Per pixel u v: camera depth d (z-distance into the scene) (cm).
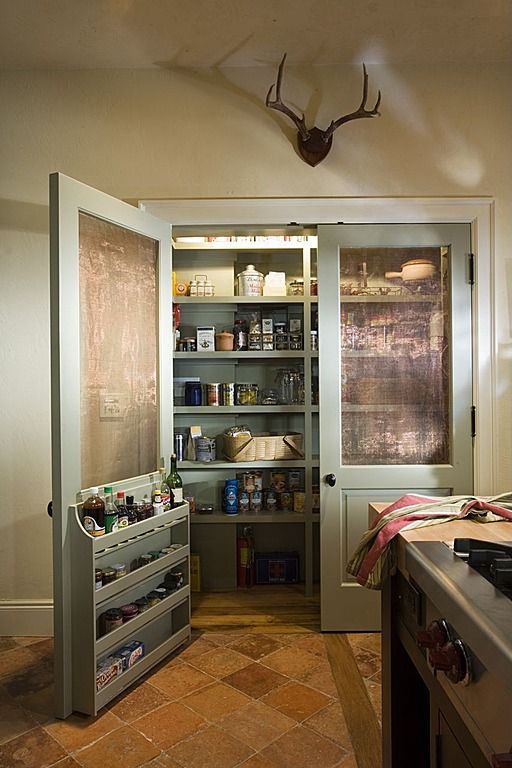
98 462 263
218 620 333
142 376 295
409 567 135
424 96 311
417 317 316
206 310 412
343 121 296
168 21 271
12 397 309
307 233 331
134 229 285
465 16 268
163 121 312
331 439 314
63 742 215
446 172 311
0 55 298
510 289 310
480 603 95
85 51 296
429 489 313
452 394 312
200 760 203
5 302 309
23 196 310
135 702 243
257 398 414
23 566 311
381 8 262
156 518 276
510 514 167
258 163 313
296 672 267
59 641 232
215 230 324
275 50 297
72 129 312
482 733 95
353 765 199
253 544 404
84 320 256
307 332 384
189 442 403
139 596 278
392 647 162
